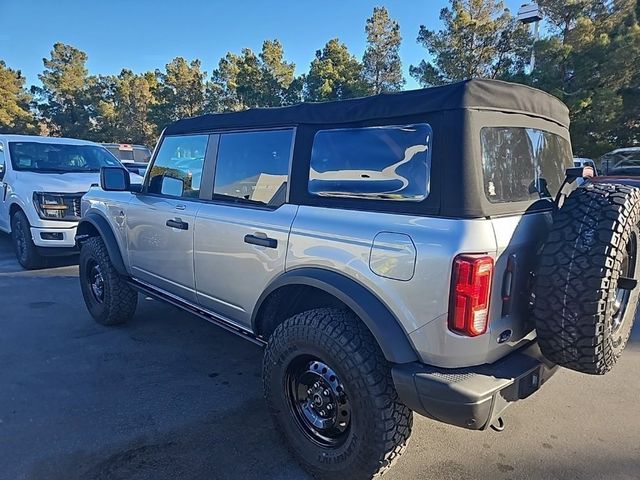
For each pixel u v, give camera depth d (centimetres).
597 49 2356
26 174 680
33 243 649
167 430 286
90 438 276
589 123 2383
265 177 282
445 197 198
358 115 235
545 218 228
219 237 302
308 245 243
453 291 190
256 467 254
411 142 213
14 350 398
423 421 305
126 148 1694
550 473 253
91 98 5544
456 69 2894
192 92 4934
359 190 232
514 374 203
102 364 375
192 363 380
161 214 357
